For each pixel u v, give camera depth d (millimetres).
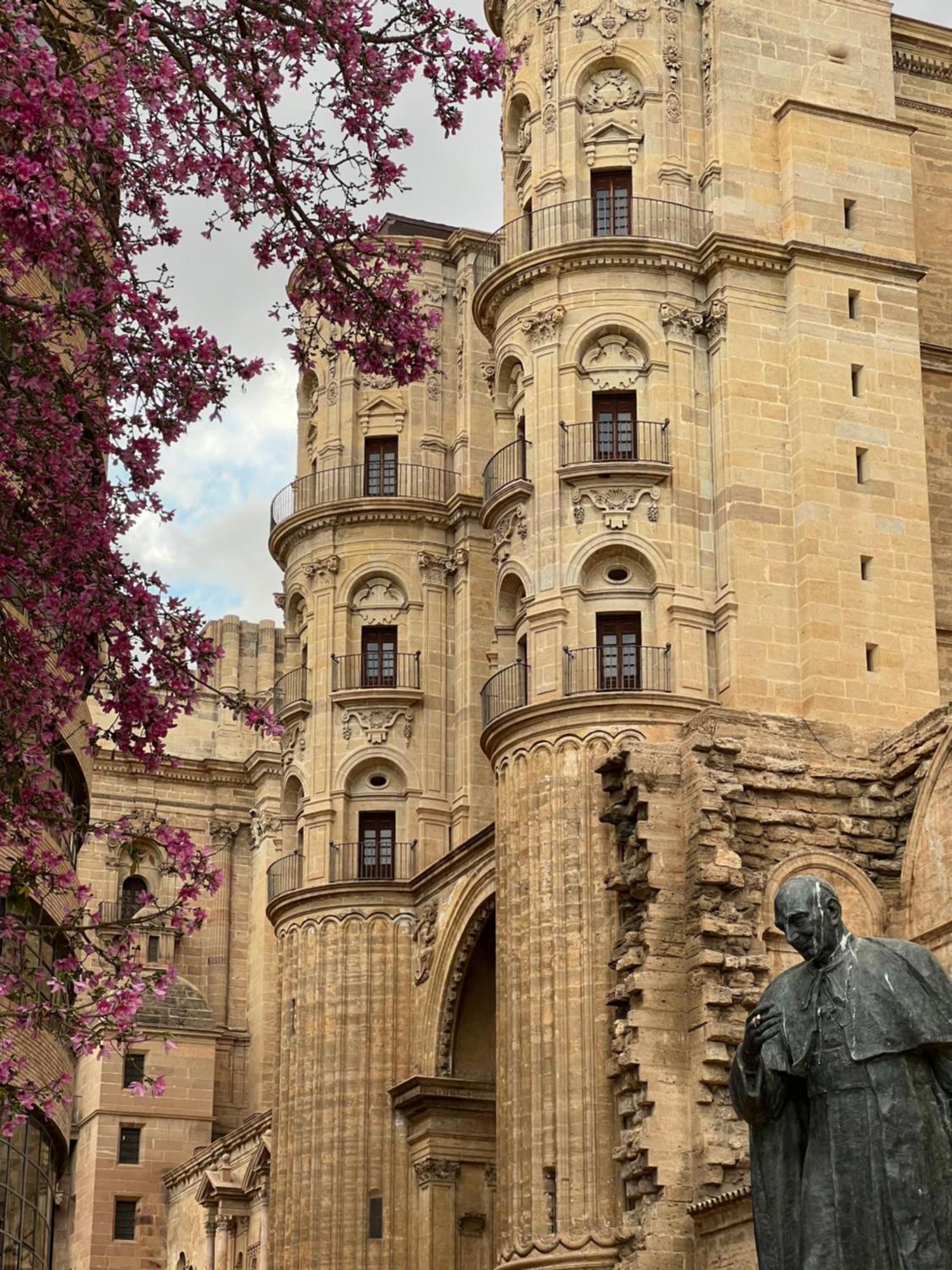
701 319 55000
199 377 23594
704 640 52469
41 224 20500
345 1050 63281
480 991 62500
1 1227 41000
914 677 52594
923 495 54219
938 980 10383
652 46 56688
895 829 49531
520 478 54969
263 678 95938
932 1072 10281
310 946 64688
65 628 23672
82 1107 87750
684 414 54062
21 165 20172
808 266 54781
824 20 57969
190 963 90125
